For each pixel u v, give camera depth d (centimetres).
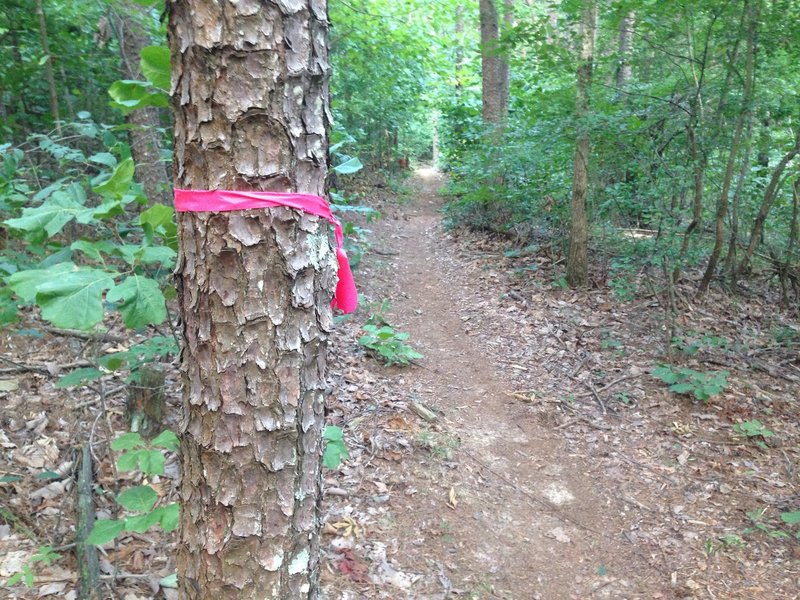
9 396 349
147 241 207
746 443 427
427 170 2448
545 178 850
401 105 1504
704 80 614
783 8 545
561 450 424
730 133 627
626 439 434
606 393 497
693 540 335
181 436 164
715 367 532
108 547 264
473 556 312
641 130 629
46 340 411
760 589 299
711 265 651
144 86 173
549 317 651
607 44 683
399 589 279
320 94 155
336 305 188
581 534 340
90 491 276
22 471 299
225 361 151
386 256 911
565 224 836
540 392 500
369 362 527
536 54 662
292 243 151
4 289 231
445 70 1534
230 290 148
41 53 622
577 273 729
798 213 710
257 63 140
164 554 266
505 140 914
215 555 159
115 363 268
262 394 153
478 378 529
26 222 184
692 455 414
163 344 290
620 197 716
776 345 577
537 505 363
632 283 705
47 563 237
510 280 781
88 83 686
